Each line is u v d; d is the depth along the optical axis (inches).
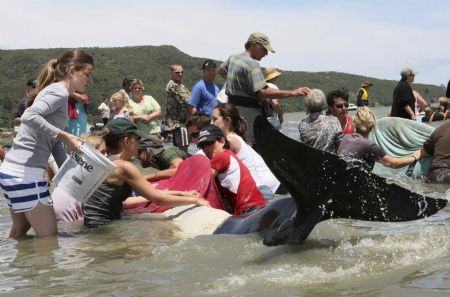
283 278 144.1
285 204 187.9
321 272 147.7
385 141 383.9
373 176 168.7
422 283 135.2
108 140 235.1
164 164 295.1
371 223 204.5
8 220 256.2
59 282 152.5
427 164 349.7
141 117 442.3
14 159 211.9
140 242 194.5
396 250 165.9
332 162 162.9
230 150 255.8
